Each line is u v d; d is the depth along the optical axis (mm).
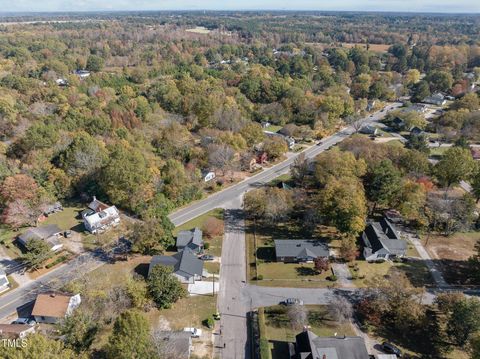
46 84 182500
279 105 160125
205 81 178125
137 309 62062
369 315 60094
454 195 98000
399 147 109125
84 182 98125
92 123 120875
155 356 46812
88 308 59656
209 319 60250
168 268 65125
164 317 61531
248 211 93562
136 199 88062
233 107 146625
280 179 110875
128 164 89000
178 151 114625
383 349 55844
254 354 55281
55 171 95500
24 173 93438
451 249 80312
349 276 71688
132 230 76562
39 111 138000
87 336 54469
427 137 137000
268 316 62062
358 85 193125
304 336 54188
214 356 54812
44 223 87562
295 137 141500
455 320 55469
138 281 64500
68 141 106375
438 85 199500
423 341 57750
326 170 95062
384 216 91625
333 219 77500
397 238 78312
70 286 65250
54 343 45844
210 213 93688
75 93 160375
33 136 102688
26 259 73438
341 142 126812
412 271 73375
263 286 69125
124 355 44719
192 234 80000
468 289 68750
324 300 65812
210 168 110000
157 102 158000
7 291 66812
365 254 76062
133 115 131750
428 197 90938
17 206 82250
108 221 86125
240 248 80062
